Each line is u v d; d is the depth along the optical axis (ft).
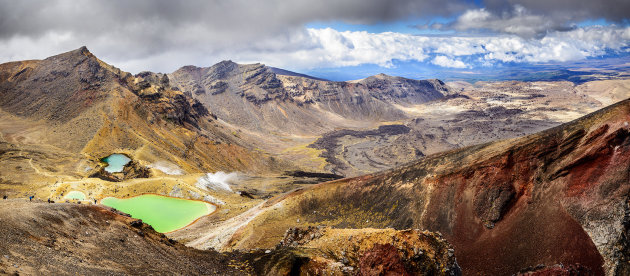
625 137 238.48
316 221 349.61
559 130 279.28
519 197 273.95
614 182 225.97
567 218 234.17
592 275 204.23
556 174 259.80
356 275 176.35
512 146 294.46
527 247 240.73
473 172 303.89
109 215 187.52
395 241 185.98
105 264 137.08
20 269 107.55
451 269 183.83
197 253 188.75
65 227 156.25
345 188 376.89
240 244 294.05
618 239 203.72
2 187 391.65
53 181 440.45
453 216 295.07
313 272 173.17
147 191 465.88
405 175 352.90
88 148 600.80
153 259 159.22
